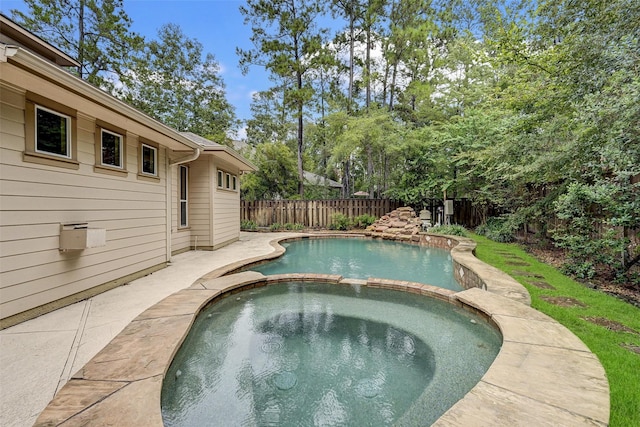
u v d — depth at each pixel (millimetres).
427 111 14836
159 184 6180
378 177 15711
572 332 2975
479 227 11781
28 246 3393
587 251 5262
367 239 12102
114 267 4793
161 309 3584
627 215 4645
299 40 15531
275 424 2066
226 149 8047
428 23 14508
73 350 2701
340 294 4855
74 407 1823
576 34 4363
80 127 4156
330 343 3275
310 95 15898
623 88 4090
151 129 5117
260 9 14953
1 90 3127
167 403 2273
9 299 3195
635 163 4316
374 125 13461
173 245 7645
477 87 12883
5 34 4363
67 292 3896
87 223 4250
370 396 2373
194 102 20266
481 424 1648
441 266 7262
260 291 4973
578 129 5582
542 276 5230
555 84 4945
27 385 2182
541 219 8117
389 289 5055
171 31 18734
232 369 2766
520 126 6500
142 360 2400
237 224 11023
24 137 3354
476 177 11719
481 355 2986
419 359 2938
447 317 3969
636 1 3697
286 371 2736
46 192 3619
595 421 1672
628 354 2580
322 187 23422
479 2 14859
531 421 1672
